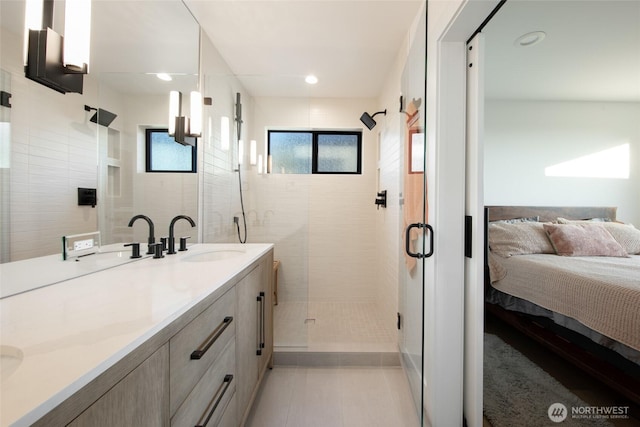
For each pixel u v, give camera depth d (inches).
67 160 38.0
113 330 22.5
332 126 119.1
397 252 83.2
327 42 76.9
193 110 68.2
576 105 119.4
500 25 69.6
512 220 114.3
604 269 69.1
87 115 41.5
